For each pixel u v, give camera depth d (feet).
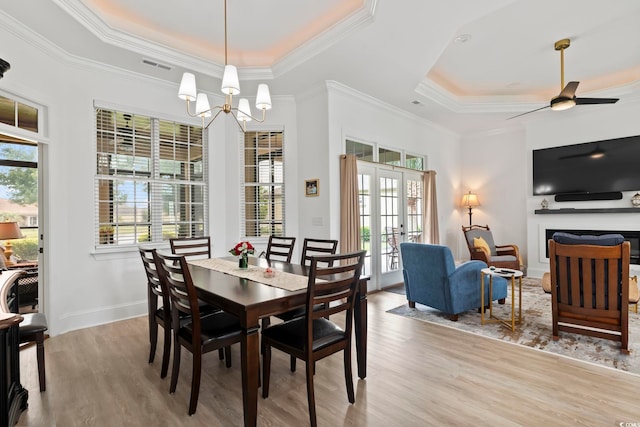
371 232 16.46
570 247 9.48
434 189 19.45
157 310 8.54
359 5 9.94
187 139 14.07
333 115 14.28
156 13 10.16
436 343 9.80
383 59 11.85
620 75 15.42
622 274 8.86
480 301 12.09
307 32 11.48
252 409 5.73
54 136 10.55
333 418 6.25
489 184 22.24
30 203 16.24
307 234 15.05
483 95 18.25
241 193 15.30
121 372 8.07
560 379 7.63
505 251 19.61
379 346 9.61
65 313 10.92
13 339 6.07
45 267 10.41
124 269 12.26
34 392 7.16
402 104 16.89
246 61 13.44
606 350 9.15
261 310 5.93
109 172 12.13
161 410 6.54
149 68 12.11
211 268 9.23
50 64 10.39
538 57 13.53
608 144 17.16
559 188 18.61
